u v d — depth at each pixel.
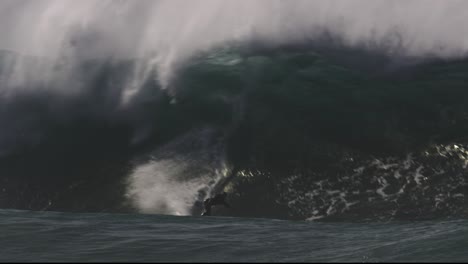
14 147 23.19
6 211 17.92
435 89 23.05
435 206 18.91
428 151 20.52
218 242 12.93
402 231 14.43
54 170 21.91
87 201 20.62
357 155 20.72
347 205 19.31
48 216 16.62
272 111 22.58
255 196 20.00
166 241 12.98
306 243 12.87
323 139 21.33
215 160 21.11
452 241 12.14
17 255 11.72
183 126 22.58
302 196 19.83
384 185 19.80
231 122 22.39
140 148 22.09
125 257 11.59
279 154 21.02
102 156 22.11
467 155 20.27
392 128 21.47
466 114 21.62
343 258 11.25
